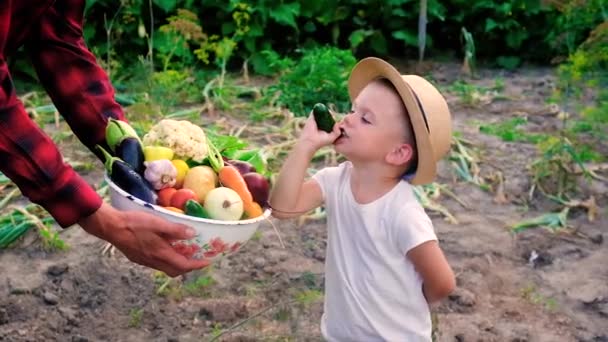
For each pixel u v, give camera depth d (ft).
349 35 26.71
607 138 19.76
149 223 7.74
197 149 8.28
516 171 18.06
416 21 26.58
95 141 9.00
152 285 13.38
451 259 14.52
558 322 12.76
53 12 8.87
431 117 8.68
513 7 26.37
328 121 8.83
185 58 24.39
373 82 8.85
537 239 15.26
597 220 16.15
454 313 12.91
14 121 7.54
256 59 24.72
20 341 12.02
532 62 26.66
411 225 8.60
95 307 12.87
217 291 13.25
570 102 22.35
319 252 14.58
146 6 24.47
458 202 16.72
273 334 12.14
